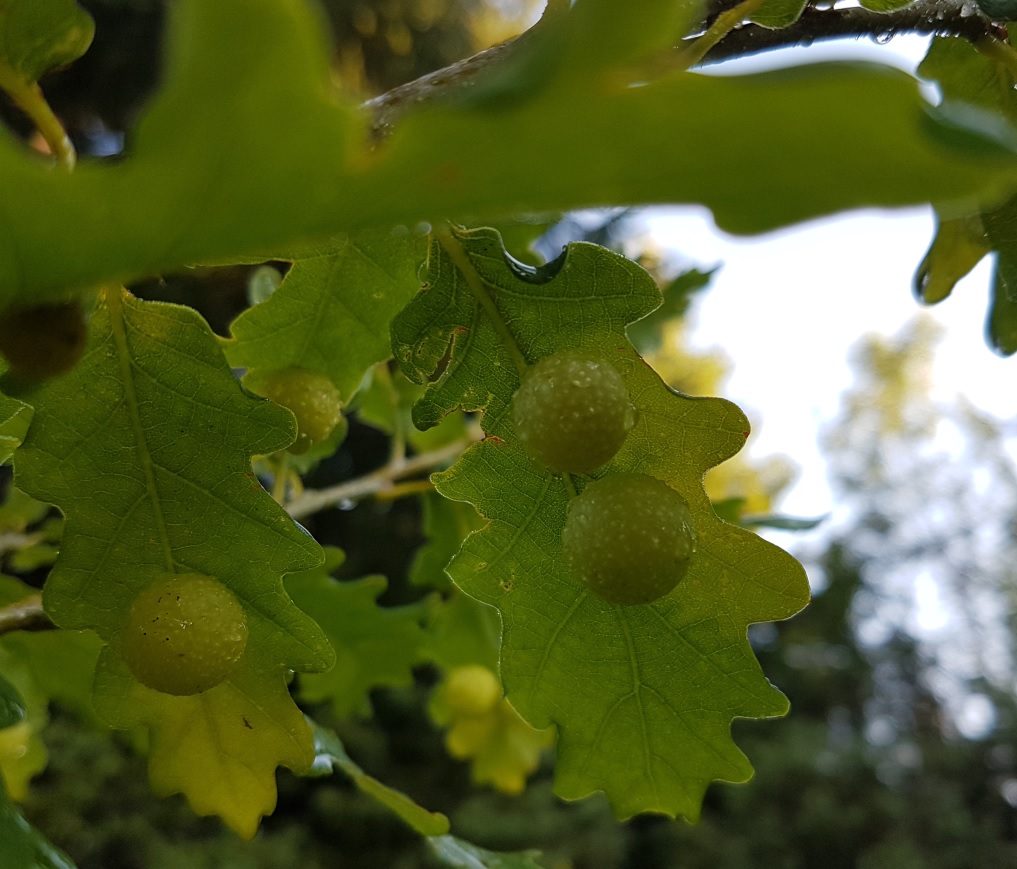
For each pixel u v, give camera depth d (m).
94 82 0.85
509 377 0.15
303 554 0.15
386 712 1.04
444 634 0.31
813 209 0.06
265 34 0.06
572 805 1.02
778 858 1.08
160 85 0.06
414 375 0.15
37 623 0.18
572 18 0.06
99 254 0.07
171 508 0.15
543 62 0.06
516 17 1.18
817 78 0.06
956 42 0.19
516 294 0.14
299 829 0.94
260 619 0.15
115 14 0.82
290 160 0.06
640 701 0.16
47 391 0.14
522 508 0.15
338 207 0.07
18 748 0.27
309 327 0.18
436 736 1.04
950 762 1.28
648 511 0.13
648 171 0.06
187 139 0.06
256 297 0.24
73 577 0.15
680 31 0.06
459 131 0.06
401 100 0.12
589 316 0.14
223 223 0.07
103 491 0.14
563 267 0.14
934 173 0.06
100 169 0.06
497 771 0.34
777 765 1.15
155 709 0.15
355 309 0.18
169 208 0.07
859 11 0.15
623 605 0.14
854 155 0.06
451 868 0.21
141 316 0.14
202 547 0.15
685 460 0.15
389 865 0.95
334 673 0.30
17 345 0.11
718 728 0.16
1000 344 0.21
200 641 0.14
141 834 0.80
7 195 0.06
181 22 0.06
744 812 1.12
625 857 1.03
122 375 0.14
